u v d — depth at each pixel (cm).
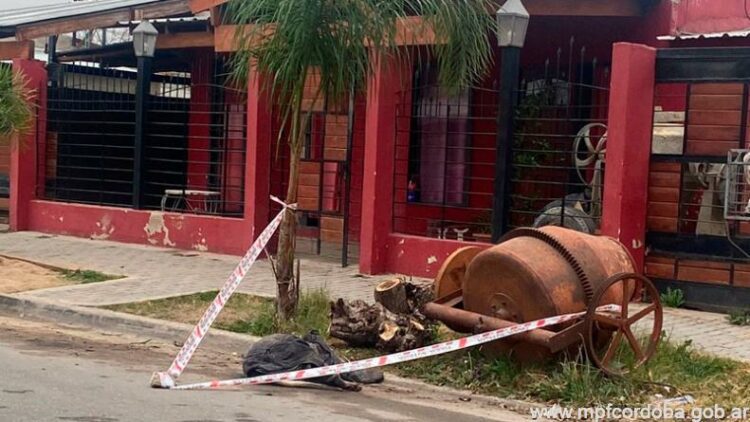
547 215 1216
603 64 1432
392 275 1334
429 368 849
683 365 836
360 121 1523
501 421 720
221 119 1756
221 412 687
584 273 791
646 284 809
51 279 1285
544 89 1344
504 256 797
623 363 802
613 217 1108
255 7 910
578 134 1267
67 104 1775
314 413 707
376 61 949
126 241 1634
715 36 1221
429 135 1511
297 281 996
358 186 1531
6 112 1461
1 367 802
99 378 786
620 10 1288
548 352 796
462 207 1424
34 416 639
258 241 936
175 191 1653
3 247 1552
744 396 769
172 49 1755
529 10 1285
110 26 1734
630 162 1109
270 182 1505
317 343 853
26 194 1758
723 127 1098
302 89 943
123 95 1831
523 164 1280
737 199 1071
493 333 786
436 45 969
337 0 884
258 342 851
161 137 1734
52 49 1911
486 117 1348
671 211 1130
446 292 888
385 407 746
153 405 696
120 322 1048
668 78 1118
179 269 1375
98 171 1805
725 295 1096
